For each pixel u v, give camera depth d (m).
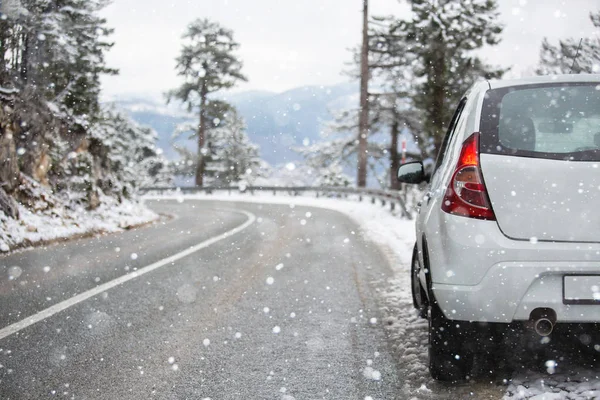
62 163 15.19
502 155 3.24
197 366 3.92
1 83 12.45
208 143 55.81
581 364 3.64
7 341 4.51
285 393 3.43
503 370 3.61
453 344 3.32
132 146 53.81
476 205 3.19
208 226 15.94
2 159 11.78
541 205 3.11
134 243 11.64
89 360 4.05
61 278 7.34
